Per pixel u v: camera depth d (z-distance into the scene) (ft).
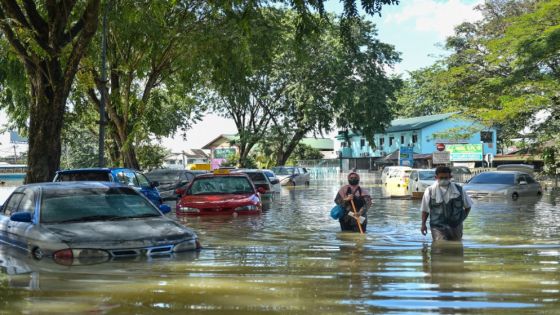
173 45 80.48
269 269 19.26
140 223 23.56
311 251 24.16
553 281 16.92
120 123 89.61
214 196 44.01
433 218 27.37
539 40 86.89
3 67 67.05
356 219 32.50
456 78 112.47
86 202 24.93
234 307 13.61
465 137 113.19
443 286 16.16
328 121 158.30
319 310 13.28
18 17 50.26
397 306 13.66
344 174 185.57
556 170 99.76
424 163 186.80
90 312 13.26
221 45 73.15
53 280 17.13
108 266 19.51
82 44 51.67
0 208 29.78
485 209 51.72
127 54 82.94
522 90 95.86
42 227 22.61
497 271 18.81
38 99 52.03
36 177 51.24
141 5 63.93
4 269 19.01
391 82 163.43
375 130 158.40
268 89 163.22
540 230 33.99
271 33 75.51
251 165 190.19
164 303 14.08
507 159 172.55
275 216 44.37
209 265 19.98
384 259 21.76
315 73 153.58
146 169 143.64
